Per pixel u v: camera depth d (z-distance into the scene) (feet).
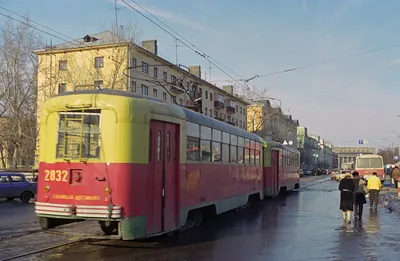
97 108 28.66
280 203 72.59
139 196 28.73
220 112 225.76
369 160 128.47
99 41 145.18
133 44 118.73
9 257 27.86
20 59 120.78
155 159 31.12
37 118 122.01
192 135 38.22
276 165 82.43
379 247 33.04
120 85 120.06
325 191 108.78
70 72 129.80
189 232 39.75
